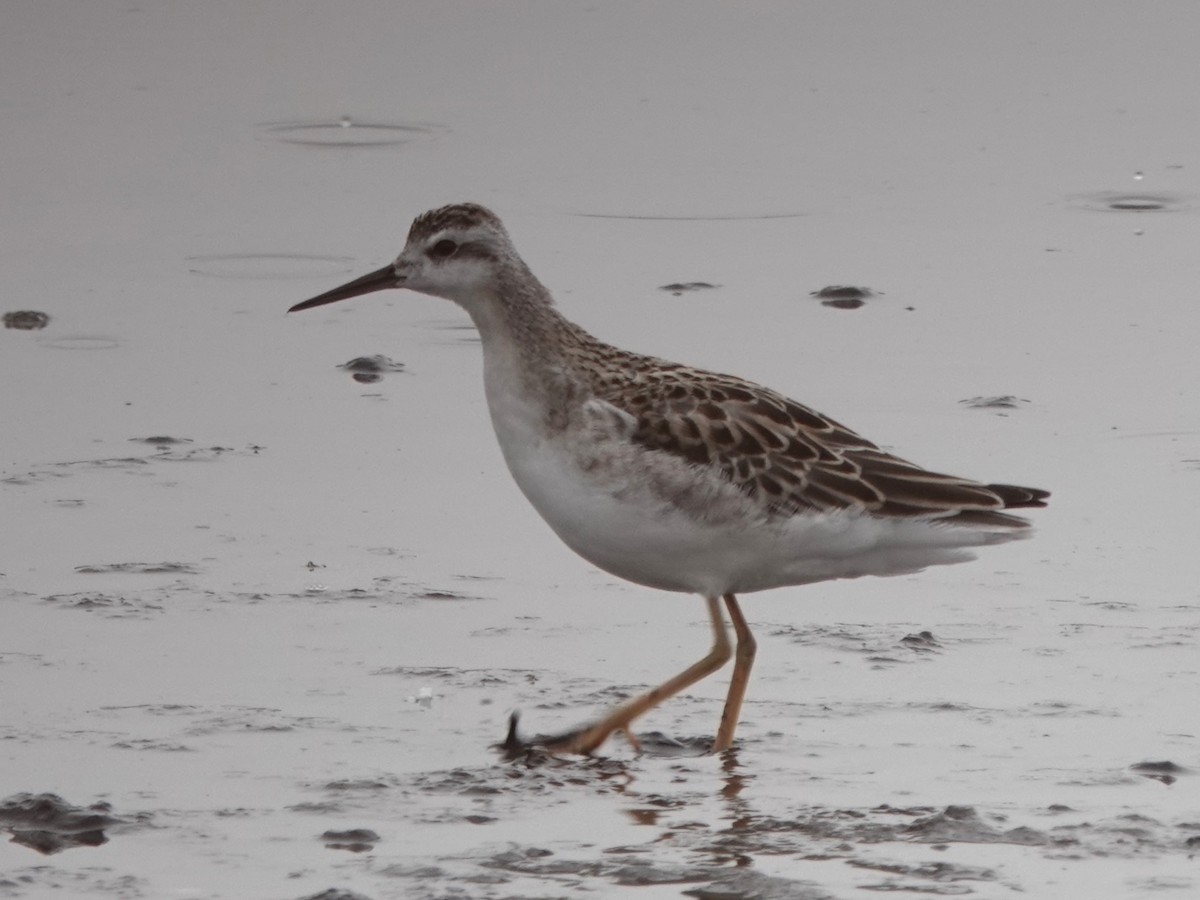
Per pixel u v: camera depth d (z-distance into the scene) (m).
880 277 18.16
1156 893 8.90
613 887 8.93
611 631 12.28
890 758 10.55
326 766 10.27
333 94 22.84
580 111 22.42
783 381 16.00
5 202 19.80
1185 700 11.21
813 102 22.69
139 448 14.84
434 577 12.92
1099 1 25.55
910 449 14.76
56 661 11.48
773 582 11.35
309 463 14.66
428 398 15.82
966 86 23.12
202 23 24.92
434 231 11.59
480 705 11.15
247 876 8.99
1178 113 22.27
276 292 17.81
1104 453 14.77
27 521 13.52
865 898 8.82
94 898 8.75
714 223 19.42
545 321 11.34
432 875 9.02
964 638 12.16
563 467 11.14
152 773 10.12
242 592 12.53
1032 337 16.89
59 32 24.48
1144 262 18.47
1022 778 10.23
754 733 10.92
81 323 17.09
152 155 21.08
